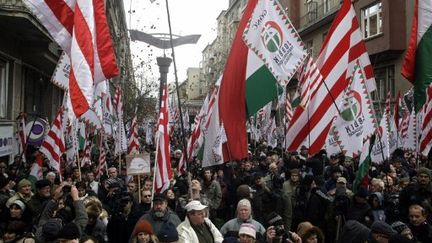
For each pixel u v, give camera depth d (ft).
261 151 54.24
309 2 123.34
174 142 77.97
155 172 24.81
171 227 17.28
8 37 47.01
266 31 24.68
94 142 53.21
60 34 20.61
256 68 25.11
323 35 111.14
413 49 25.34
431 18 24.80
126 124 92.94
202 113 37.17
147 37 31.58
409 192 23.94
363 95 28.02
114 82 99.86
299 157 40.09
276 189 27.17
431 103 28.17
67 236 15.21
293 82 88.58
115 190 27.91
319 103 28.63
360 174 27.43
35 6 20.34
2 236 18.67
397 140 47.06
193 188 25.91
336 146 28.89
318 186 27.25
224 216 33.06
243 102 24.98
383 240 16.70
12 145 47.55
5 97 48.11
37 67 59.26
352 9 29.40
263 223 25.50
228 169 37.88
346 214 23.79
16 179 30.22
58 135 28.76
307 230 17.62
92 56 19.84
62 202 21.53
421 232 18.95
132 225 22.16
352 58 28.96
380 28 82.99
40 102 63.93
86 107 19.24
